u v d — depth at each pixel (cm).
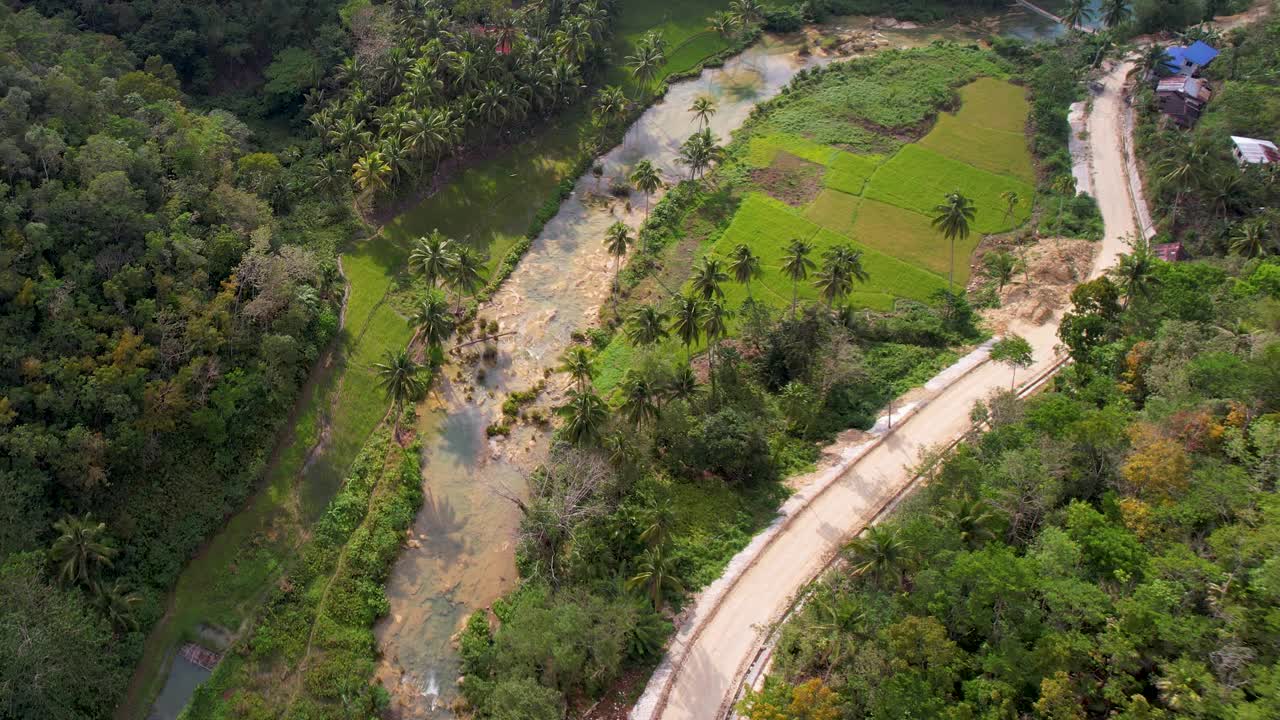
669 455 11462
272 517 10612
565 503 10238
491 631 9838
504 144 16962
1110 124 17688
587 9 18538
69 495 9650
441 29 16925
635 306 14012
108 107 12950
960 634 8088
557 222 15738
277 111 16612
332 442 11512
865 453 11312
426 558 10619
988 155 17300
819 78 19412
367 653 9519
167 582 9762
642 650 9188
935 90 18775
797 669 8506
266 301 11338
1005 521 8912
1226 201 14362
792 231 15400
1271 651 6969
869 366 12800
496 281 14338
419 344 13025
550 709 8256
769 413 11938
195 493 10331
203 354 10881
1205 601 7556
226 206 12525
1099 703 7419
